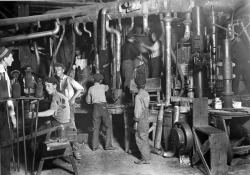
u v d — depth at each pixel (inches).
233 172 193.2
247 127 223.8
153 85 276.2
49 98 239.0
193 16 261.6
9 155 183.6
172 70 300.2
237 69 316.5
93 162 221.1
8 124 176.1
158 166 208.4
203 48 270.4
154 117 247.1
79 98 308.5
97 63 301.7
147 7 263.9
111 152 248.7
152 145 245.4
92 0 327.0
